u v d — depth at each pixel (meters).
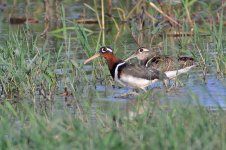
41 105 14.41
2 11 24.83
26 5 25.42
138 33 21.59
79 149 9.90
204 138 9.93
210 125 10.73
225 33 20.30
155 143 9.87
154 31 20.45
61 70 16.73
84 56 18.22
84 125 11.48
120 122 11.81
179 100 13.90
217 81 15.91
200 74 16.69
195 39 18.06
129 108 13.60
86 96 15.07
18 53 16.03
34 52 17.17
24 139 10.50
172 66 16.28
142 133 10.55
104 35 21.34
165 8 22.89
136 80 15.30
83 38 17.55
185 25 21.33
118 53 18.61
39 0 25.73
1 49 16.67
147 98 14.41
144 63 17.11
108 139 9.91
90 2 25.62
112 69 15.68
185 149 9.67
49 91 15.15
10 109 13.53
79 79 16.20
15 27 22.41
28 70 15.42
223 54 17.06
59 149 9.67
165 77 15.53
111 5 23.58
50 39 20.70
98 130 11.01
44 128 10.65
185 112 11.56
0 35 20.88
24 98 15.09
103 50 15.74
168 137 10.16
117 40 20.55
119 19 23.42
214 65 17.20
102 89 15.75
